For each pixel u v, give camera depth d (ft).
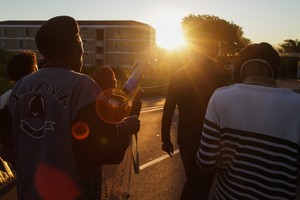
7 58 175.22
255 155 7.03
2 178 18.63
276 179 6.94
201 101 12.87
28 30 270.05
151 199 17.11
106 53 254.47
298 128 7.05
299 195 16.30
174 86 13.23
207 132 7.47
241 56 8.00
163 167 22.40
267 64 7.59
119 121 7.22
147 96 81.41
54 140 6.47
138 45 249.75
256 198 7.00
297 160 7.17
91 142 6.42
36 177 6.50
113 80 14.23
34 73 7.15
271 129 7.03
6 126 7.32
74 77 6.72
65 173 6.42
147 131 35.19
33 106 6.71
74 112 6.48
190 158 13.11
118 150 6.66
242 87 7.45
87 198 6.78
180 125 13.39
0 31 274.98
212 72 12.94
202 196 12.04
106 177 8.80
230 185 7.33
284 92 7.29
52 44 6.93
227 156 7.39
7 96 12.41
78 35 7.25
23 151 6.74
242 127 7.18
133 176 20.43
